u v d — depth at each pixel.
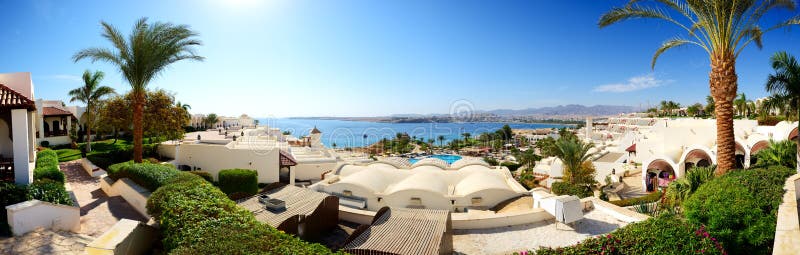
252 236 6.04
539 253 5.94
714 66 14.05
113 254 6.25
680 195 13.37
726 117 13.72
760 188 9.18
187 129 58.38
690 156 25.81
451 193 17.70
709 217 8.84
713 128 30.39
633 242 6.09
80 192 15.28
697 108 74.31
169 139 28.81
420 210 10.02
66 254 7.41
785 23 13.69
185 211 7.24
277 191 11.23
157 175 11.85
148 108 26.27
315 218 9.53
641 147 37.81
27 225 8.08
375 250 6.96
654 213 13.59
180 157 24.84
